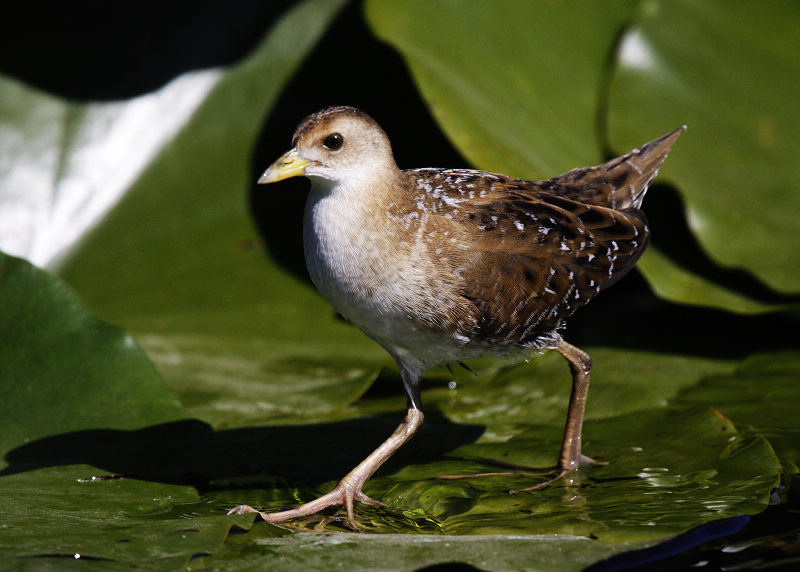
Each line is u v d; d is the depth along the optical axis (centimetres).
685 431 780
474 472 747
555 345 766
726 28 1103
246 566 579
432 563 579
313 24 1143
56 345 805
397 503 705
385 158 721
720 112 1059
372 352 959
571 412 757
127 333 814
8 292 821
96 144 1098
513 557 582
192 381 893
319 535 625
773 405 827
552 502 686
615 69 1066
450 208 731
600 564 604
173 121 1115
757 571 586
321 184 730
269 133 1121
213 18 1142
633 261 789
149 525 623
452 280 714
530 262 734
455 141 934
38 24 1127
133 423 768
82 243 1056
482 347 759
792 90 1078
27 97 1098
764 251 953
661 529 619
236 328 993
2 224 1052
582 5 1128
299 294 1041
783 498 670
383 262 706
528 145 988
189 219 1086
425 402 891
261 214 1102
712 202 986
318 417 848
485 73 1036
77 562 568
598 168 829
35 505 654
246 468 757
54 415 764
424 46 1014
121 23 1138
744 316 1008
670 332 1012
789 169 1028
